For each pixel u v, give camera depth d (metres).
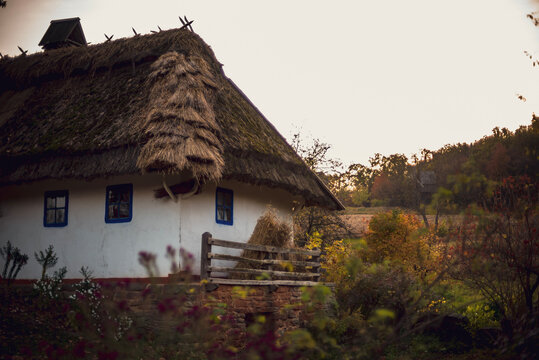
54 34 16.53
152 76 11.79
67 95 13.32
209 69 12.85
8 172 11.72
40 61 14.35
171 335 8.47
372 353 6.06
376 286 11.56
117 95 12.32
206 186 11.45
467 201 6.85
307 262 11.78
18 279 12.12
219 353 6.76
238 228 12.35
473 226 7.94
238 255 12.08
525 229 8.47
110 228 11.26
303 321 11.50
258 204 13.22
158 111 10.52
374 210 51.12
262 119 15.13
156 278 10.54
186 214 10.78
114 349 6.73
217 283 9.50
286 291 11.38
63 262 11.65
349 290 12.15
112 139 10.70
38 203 12.23
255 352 5.68
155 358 7.82
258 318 6.21
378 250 16.94
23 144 12.01
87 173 10.65
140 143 10.27
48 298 9.88
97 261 11.27
